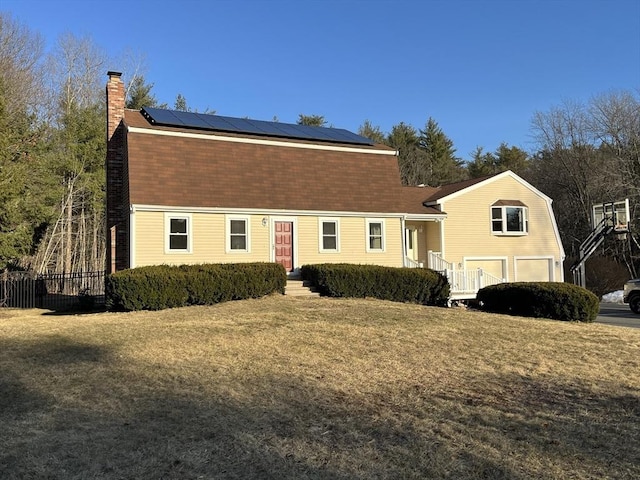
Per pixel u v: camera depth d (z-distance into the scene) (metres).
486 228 26.41
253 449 4.99
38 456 4.83
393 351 9.55
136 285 14.55
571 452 5.02
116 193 19.78
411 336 10.91
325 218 20.69
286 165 20.67
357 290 17.91
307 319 12.66
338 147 22.08
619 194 35.03
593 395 7.02
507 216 26.83
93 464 4.65
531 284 15.94
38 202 23.62
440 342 10.42
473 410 6.29
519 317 14.77
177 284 15.10
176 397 6.69
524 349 9.99
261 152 20.39
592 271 33.06
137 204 17.17
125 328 11.58
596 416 6.13
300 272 19.77
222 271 16.03
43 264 31.34
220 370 8.02
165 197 17.75
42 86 33.94
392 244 22.05
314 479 4.36
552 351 9.88
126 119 19.88
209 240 18.50
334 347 9.74
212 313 13.71
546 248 28.00
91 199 32.97
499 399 6.80
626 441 5.32
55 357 8.94
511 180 27.38
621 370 8.44
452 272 22.53
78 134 32.50
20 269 28.08
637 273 35.38
